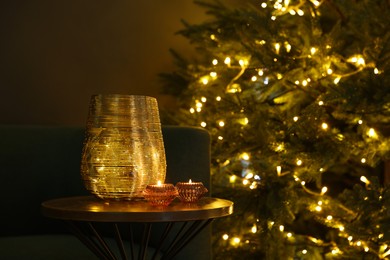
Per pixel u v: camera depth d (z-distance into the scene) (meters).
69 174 3.09
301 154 3.07
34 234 3.07
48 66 3.68
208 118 3.44
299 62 3.13
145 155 2.39
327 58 3.15
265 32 3.17
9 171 3.04
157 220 2.09
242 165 3.48
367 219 2.88
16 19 3.61
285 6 3.21
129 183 2.36
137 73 3.94
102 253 2.25
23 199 3.05
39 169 3.08
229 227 3.29
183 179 2.91
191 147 2.94
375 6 3.19
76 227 2.23
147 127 2.42
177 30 4.05
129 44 3.92
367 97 2.90
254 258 3.33
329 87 2.95
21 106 3.61
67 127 3.17
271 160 3.17
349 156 3.19
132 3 3.93
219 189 3.31
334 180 3.91
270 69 3.13
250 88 3.32
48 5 3.69
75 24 3.76
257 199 3.24
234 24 3.59
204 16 4.10
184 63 3.84
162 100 4.02
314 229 3.71
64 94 3.72
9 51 3.58
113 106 2.39
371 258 3.02
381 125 3.36
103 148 2.37
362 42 3.31
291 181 3.17
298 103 3.36
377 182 2.83
